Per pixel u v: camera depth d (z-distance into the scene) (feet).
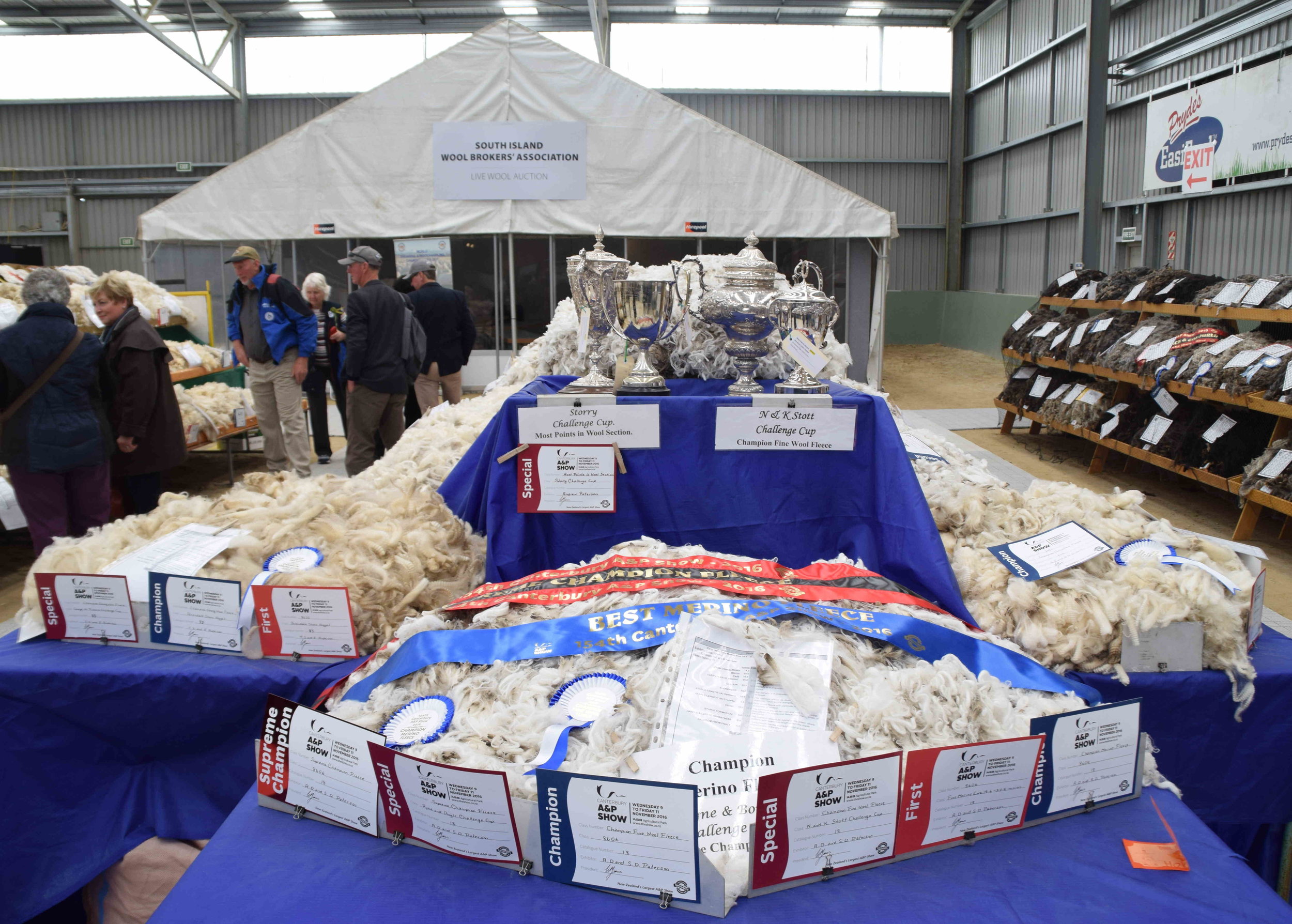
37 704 4.96
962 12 45.57
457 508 6.88
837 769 3.21
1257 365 14.94
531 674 4.30
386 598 5.32
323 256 30.48
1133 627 4.86
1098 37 30.04
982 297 45.62
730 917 3.13
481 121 28.76
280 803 3.83
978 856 3.45
